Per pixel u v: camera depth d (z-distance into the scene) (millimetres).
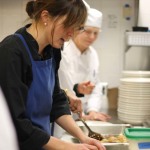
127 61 2738
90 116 1850
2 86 914
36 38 1059
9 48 950
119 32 2881
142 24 2459
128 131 1166
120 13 2857
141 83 1726
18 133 930
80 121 1641
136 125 1763
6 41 984
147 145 1105
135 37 2309
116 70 2928
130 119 1782
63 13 979
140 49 2725
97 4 2861
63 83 1883
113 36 2891
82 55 2172
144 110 1753
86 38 2074
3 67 923
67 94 1579
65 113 1279
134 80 1751
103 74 2938
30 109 1047
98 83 2404
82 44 2098
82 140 1179
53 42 1056
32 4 1065
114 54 2914
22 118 951
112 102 2576
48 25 1022
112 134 1512
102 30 2889
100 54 2916
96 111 2068
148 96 1744
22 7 2879
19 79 947
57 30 1012
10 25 2916
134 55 2732
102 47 2912
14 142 411
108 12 2863
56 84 1284
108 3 2854
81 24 1027
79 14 990
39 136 947
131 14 2850
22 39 1007
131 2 2838
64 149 977
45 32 1051
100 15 2102
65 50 1964
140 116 1757
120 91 1866
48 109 1133
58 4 980
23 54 979
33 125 1027
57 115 1267
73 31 1033
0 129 402
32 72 1027
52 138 987
